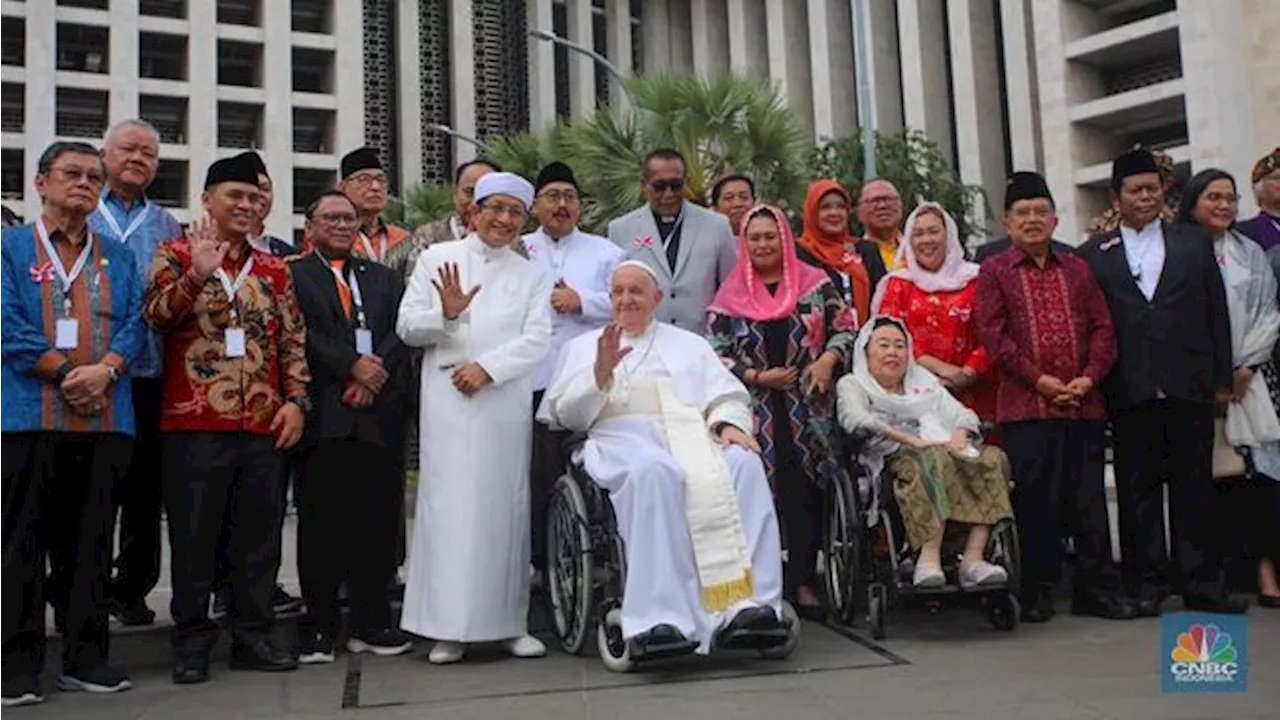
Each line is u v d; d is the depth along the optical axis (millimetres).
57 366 4859
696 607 5051
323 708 4551
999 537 5633
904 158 19922
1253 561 6840
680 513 5102
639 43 40375
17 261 4918
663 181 6715
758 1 37500
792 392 6227
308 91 40844
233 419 5270
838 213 7000
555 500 5703
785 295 6270
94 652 5055
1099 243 6441
